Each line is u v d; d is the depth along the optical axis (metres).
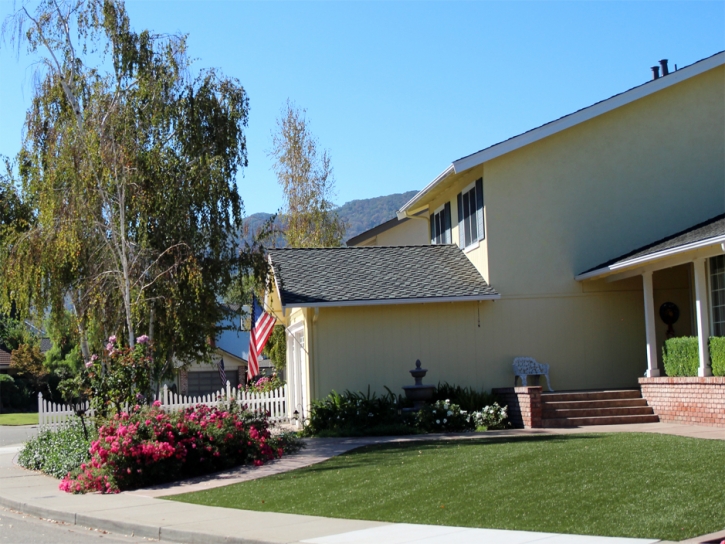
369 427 19.06
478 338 20.97
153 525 9.68
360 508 9.96
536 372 20.72
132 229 20.12
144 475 13.49
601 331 21.39
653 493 9.31
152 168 19.61
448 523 8.82
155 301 19.69
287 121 40.62
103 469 13.41
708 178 21.95
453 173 21.48
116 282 19.83
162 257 19.67
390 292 20.55
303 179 40.25
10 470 17.36
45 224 19.06
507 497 9.75
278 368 31.17
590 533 7.90
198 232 20.19
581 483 10.12
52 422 19.27
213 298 20.34
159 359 20.64
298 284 21.14
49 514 11.46
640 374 21.39
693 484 9.59
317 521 9.42
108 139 19.19
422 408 19.25
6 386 47.81
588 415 18.72
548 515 8.75
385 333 20.62
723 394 16.27
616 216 21.61
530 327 21.17
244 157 21.39
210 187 19.98
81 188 18.91
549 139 21.64
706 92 22.19
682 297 21.64
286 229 40.34
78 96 20.66
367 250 24.09
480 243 21.77
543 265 21.36
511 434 17.06
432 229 27.44
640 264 18.56
